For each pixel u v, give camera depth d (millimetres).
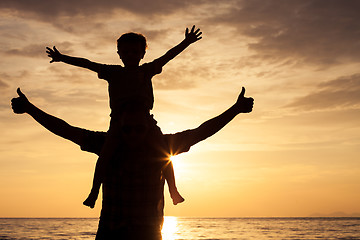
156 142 3045
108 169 2996
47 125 3115
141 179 3000
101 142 3168
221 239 73750
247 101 3193
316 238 74250
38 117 3107
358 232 95500
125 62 3178
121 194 2980
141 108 2979
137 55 3160
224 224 182500
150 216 2998
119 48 3191
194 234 91688
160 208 3078
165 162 3072
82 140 3166
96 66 3174
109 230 2967
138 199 2982
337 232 96562
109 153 2969
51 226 141500
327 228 123125
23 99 3084
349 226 140500
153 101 3176
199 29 3305
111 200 2992
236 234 90938
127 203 2975
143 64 3191
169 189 3301
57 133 3131
